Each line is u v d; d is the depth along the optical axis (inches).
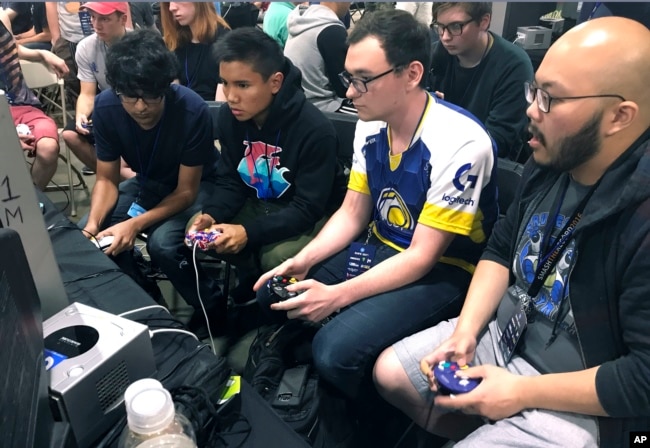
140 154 74.5
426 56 51.7
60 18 135.9
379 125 58.0
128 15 117.0
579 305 38.5
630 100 34.4
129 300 43.2
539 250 43.1
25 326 24.8
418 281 57.2
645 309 34.6
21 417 21.4
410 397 49.8
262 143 68.7
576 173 39.7
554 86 35.6
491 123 86.2
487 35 85.5
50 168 101.7
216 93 108.3
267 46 61.7
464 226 53.2
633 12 74.2
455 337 45.5
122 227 67.1
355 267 60.7
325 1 105.0
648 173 33.8
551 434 37.5
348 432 55.5
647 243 33.7
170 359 36.2
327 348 52.3
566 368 41.1
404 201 56.9
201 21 105.7
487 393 39.6
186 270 72.1
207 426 30.9
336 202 75.3
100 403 29.6
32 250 33.1
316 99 105.0
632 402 34.9
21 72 103.0
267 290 58.9
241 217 75.7
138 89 63.2
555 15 121.2
